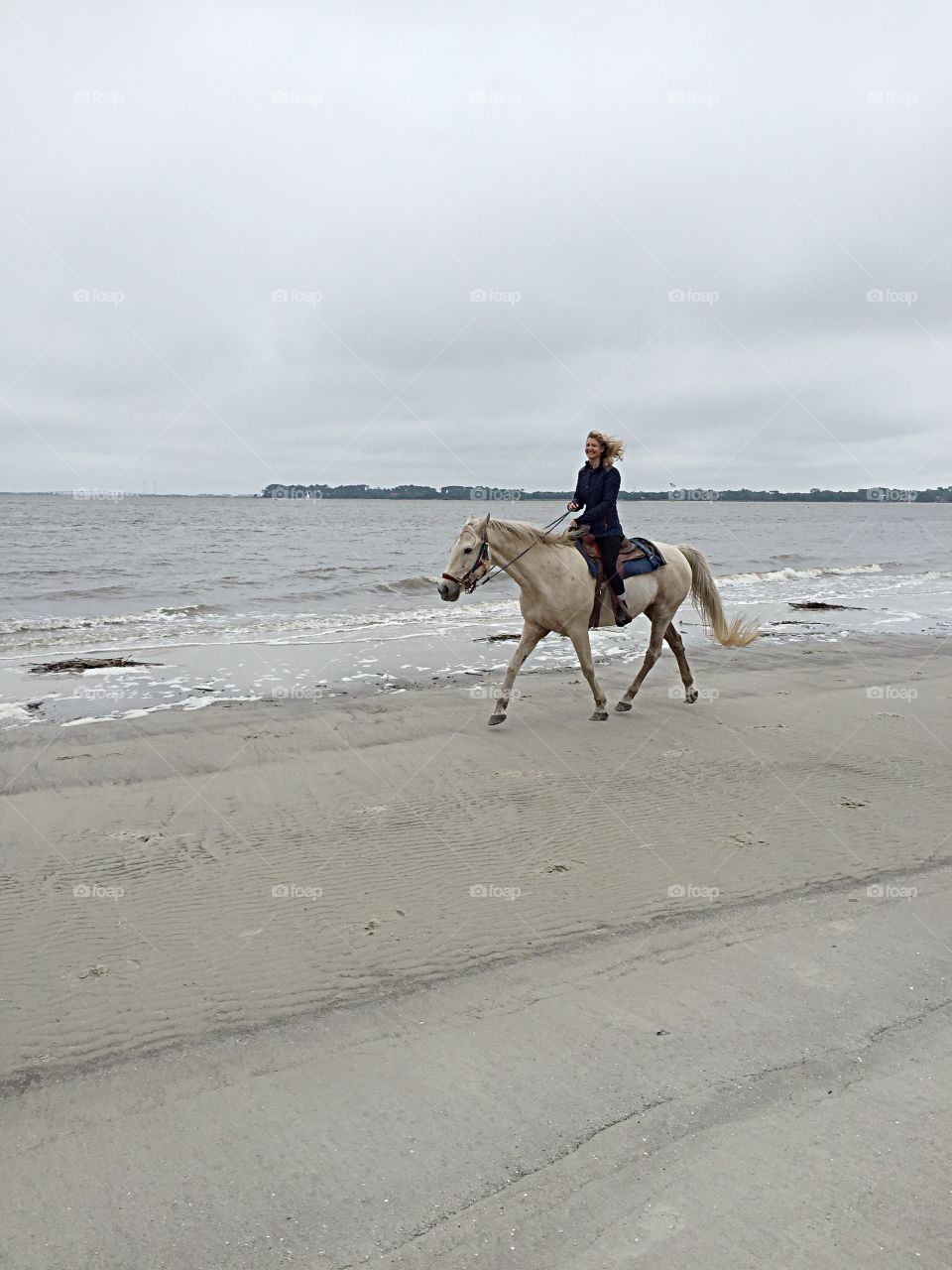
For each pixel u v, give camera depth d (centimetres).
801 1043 433
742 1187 336
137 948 530
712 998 475
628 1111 381
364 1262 305
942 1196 331
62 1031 445
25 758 895
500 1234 315
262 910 582
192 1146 361
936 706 1166
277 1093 396
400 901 597
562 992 484
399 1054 427
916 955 522
